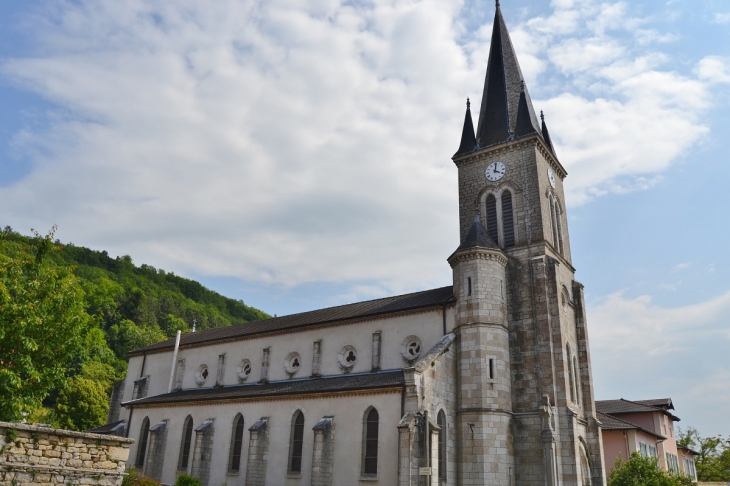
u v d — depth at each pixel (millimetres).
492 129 51625
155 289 168750
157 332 129000
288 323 54594
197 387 57875
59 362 31156
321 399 41250
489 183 49156
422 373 36781
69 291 32656
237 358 55625
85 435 20781
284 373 50688
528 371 40438
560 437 38438
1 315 28203
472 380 39188
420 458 34375
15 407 27391
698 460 104250
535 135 47438
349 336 47656
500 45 56125
